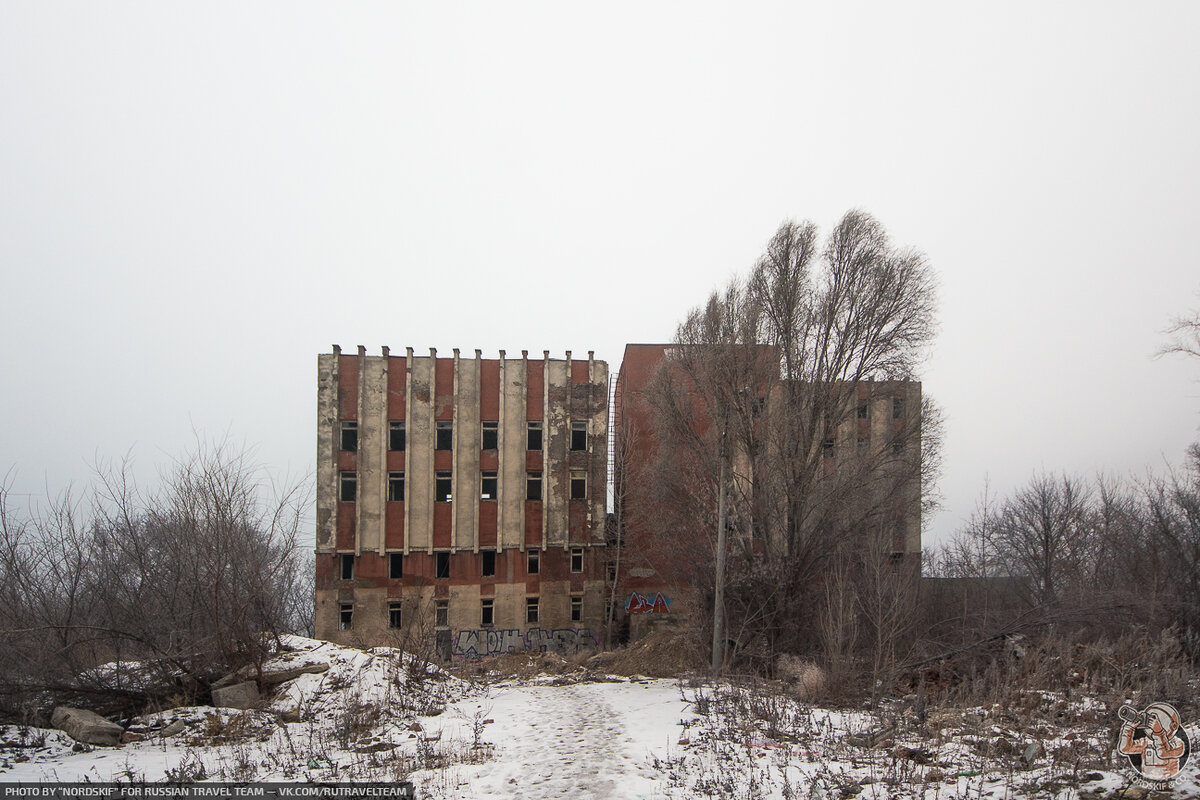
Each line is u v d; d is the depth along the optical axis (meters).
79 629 13.66
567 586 35.72
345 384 35.25
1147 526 24.36
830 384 24.08
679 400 26.02
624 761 10.59
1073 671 15.96
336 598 33.78
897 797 7.73
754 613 22.23
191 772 9.55
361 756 11.02
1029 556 36.34
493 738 12.72
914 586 21.73
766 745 11.01
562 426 36.47
